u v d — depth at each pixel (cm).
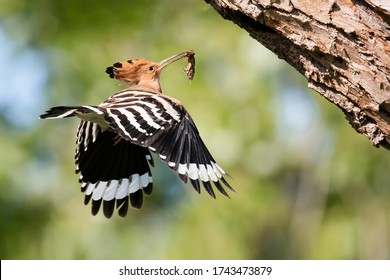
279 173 1393
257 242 1362
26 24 1378
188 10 1385
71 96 1358
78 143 750
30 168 1316
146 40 1373
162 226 1321
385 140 684
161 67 870
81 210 1311
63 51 1369
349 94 679
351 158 1373
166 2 1385
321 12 666
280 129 1367
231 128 1323
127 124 671
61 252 1293
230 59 1351
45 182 1318
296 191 1481
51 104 1355
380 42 656
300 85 1388
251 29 708
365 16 658
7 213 1299
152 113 691
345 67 670
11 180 1293
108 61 1362
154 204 1328
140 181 755
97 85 1355
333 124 1388
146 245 1305
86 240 1295
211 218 1313
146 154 759
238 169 1344
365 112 680
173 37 1373
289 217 1402
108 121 667
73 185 1321
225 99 1334
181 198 1334
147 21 1379
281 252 1388
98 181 755
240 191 1336
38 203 1309
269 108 1341
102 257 1293
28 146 1323
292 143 1388
